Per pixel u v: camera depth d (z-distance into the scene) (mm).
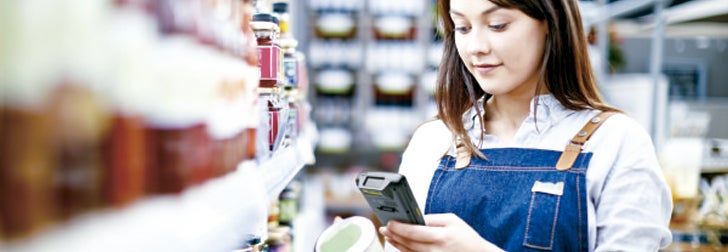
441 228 1152
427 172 1580
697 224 3629
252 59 907
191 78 551
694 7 3602
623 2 3920
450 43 1554
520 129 1449
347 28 4652
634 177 1286
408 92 4742
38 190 337
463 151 1514
